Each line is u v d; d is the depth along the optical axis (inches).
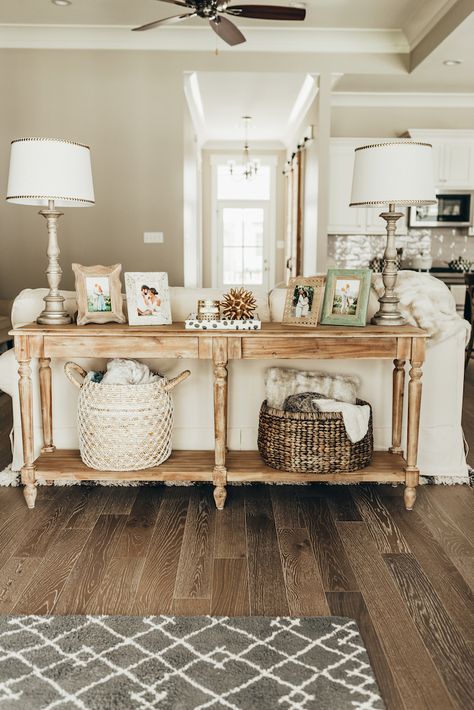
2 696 54.7
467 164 279.9
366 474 99.0
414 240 293.4
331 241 292.2
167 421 101.5
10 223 232.1
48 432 110.5
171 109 228.1
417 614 69.9
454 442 114.0
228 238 385.4
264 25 217.5
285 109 296.4
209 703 54.1
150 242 234.2
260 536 90.0
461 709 54.5
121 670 58.4
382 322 102.0
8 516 96.7
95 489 108.4
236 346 95.4
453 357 111.7
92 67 225.5
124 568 80.0
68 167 97.3
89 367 113.7
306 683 56.9
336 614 69.5
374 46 229.8
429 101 281.0
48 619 67.3
